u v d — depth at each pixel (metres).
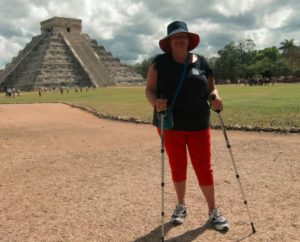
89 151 17.33
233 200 9.49
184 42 7.70
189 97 7.76
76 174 12.91
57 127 28.27
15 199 10.38
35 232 8.09
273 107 33.91
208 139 7.99
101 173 12.89
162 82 7.86
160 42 7.88
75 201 9.98
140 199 9.88
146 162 14.30
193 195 10.01
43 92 131.50
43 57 162.88
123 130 25.11
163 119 7.66
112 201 9.82
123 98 66.75
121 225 8.24
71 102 59.84
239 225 7.96
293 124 22.67
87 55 175.38
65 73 164.75
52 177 12.65
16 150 18.36
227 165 13.23
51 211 9.31
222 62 188.75
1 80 168.75
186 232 7.73
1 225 8.55
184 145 8.09
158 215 8.71
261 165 13.05
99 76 170.12
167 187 10.84
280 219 8.20
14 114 41.38
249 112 30.73
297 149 15.48
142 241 7.42
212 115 29.80
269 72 171.38
